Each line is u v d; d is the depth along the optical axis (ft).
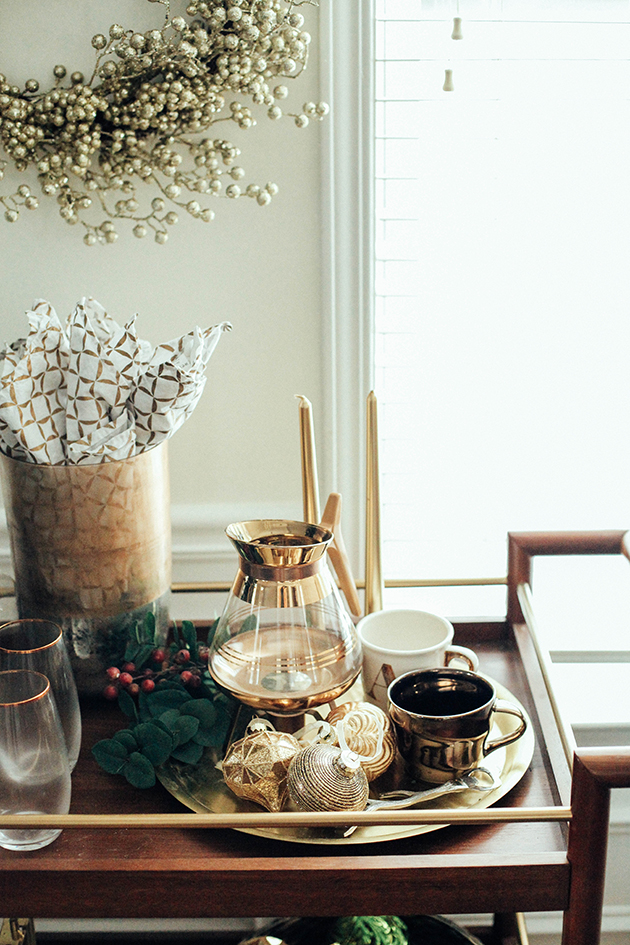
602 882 1.83
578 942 1.86
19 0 2.71
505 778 2.11
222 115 2.82
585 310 3.29
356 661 2.22
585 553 2.74
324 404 3.12
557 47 3.07
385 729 2.16
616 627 3.59
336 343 3.06
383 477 3.44
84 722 2.38
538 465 3.44
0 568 3.22
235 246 2.96
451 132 3.12
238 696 2.13
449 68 3.04
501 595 3.57
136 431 2.31
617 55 3.08
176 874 1.80
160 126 2.68
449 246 3.22
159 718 2.18
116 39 2.61
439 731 2.02
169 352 2.39
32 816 1.83
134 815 1.82
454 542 3.51
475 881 1.82
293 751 2.03
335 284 3.01
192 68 2.59
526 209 3.20
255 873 1.79
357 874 1.80
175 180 2.81
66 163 2.70
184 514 3.19
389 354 3.31
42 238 2.92
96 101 2.63
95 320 2.52
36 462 2.23
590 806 1.78
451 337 3.30
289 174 2.90
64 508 2.22
